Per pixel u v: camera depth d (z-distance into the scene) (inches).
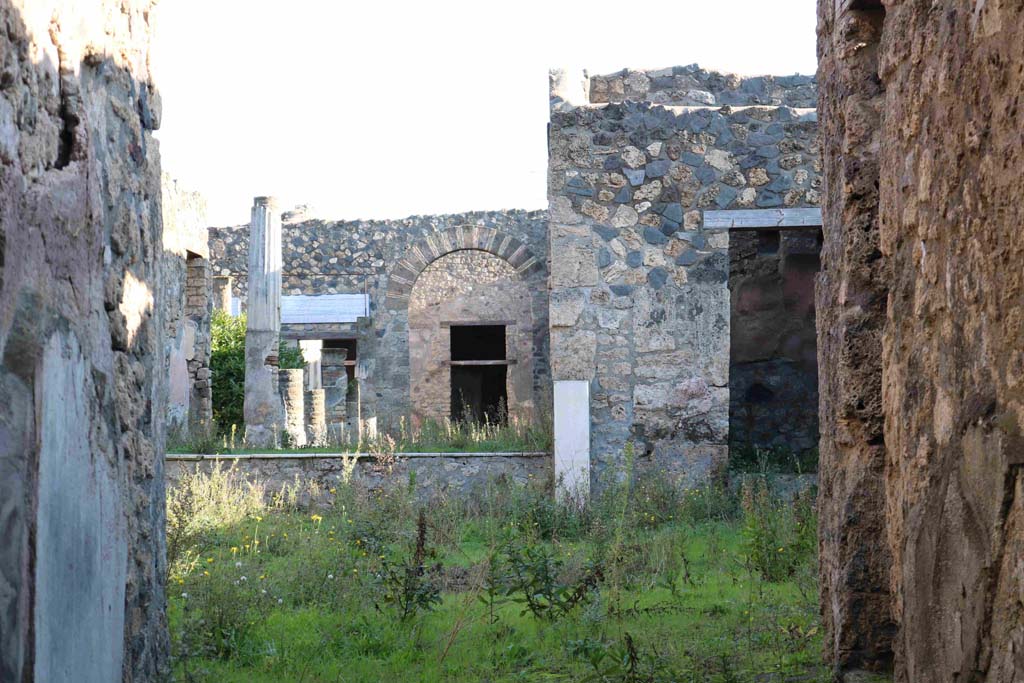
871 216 166.1
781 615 240.1
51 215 133.6
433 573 305.6
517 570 264.8
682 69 505.7
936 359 127.9
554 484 451.5
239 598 255.6
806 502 330.0
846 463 168.4
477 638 238.1
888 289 162.1
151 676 182.1
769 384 597.6
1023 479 101.9
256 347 623.2
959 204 119.4
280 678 211.0
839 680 165.8
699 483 470.3
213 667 217.2
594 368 475.5
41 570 127.0
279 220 639.1
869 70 167.6
